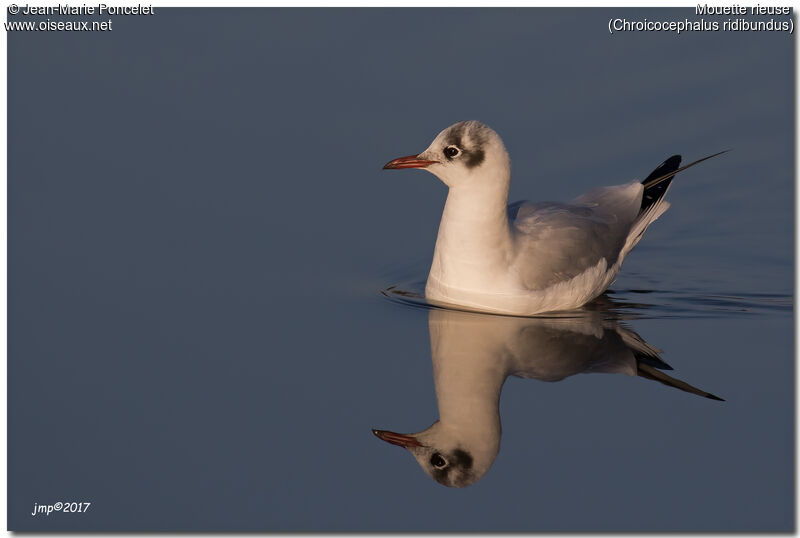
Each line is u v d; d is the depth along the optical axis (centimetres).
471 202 1299
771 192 1758
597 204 1491
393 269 1473
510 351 1248
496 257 1320
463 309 1355
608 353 1243
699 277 1527
